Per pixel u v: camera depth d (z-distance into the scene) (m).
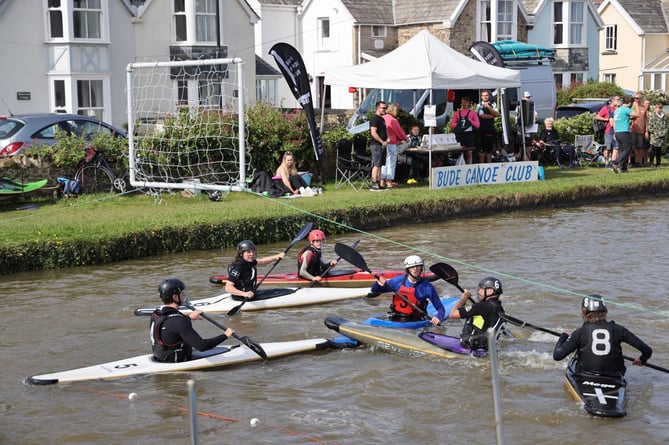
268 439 8.30
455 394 9.34
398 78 21.70
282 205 18.31
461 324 11.89
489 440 8.23
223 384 9.72
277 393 9.45
